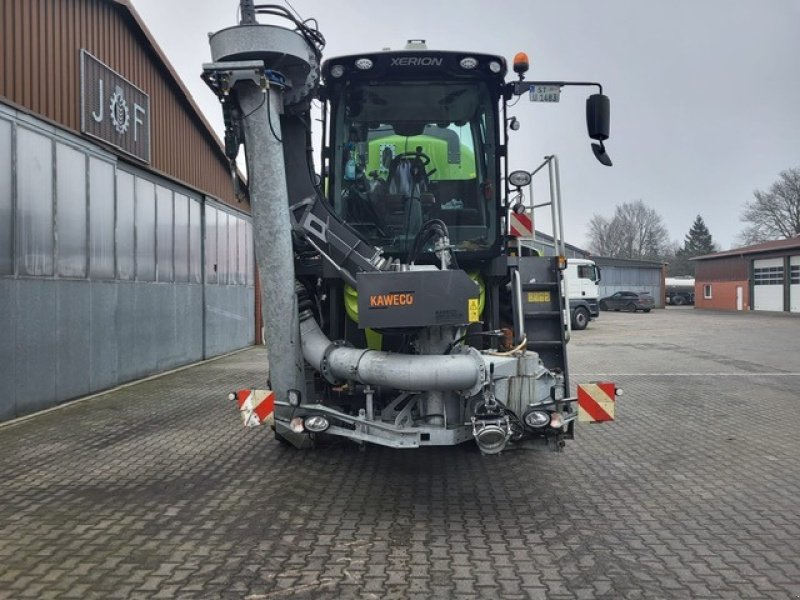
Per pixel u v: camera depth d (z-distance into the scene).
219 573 4.25
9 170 8.76
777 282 44.22
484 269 6.32
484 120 6.25
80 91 10.70
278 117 5.48
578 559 4.46
